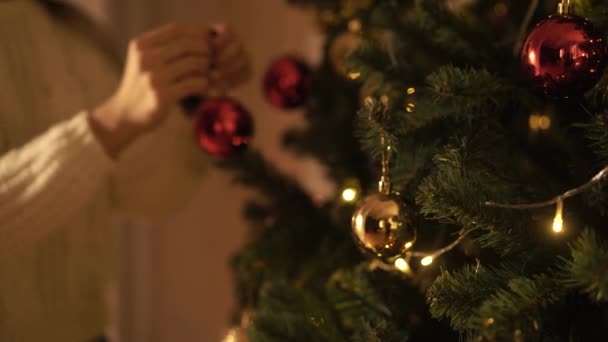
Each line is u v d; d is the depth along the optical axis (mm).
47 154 1008
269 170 1210
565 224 808
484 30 943
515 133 888
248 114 1060
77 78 1270
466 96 821
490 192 815
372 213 832
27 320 1185
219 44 1107
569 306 786
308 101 1228
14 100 1175
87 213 1265
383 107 838
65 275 1234
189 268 1910
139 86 1032
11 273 1160
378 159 908
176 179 1346
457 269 844
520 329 725
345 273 950
